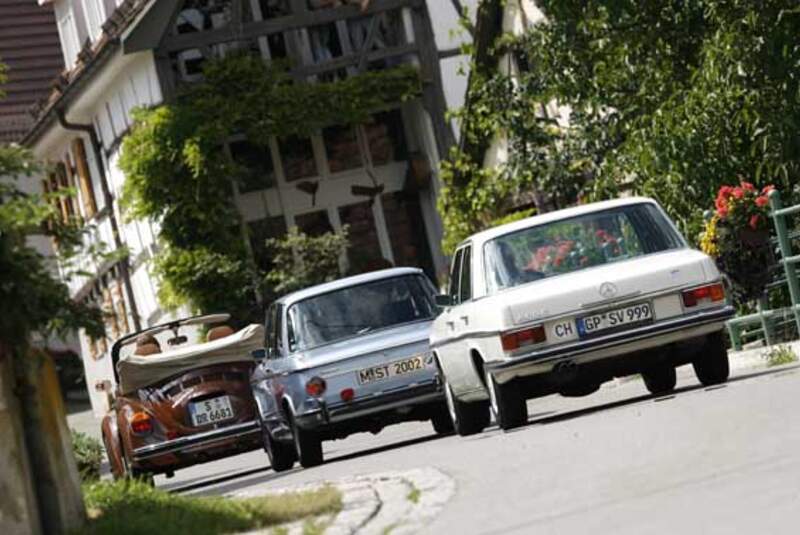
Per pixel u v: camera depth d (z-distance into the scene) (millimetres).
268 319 31500
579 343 23047
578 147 44844
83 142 67188
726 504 13281
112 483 22219
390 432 35594
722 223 29547
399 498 17734
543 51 39062
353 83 58750
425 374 29094
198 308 57000
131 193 57344
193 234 57281
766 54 32281
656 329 23109
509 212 52625
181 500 19891
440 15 60219
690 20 36438
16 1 83375
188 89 57438
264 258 60094
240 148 60344
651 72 37094
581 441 19672
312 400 28859
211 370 32250
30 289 16500
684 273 23375
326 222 61188
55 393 18031
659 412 20922
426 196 61500
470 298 24844
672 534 12445
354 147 61656
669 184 33750
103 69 59844
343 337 29688
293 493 19516
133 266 63281
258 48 59344
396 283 30469
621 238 24234
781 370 23750
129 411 31984
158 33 57281
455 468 19938
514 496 16297
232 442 32031
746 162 33594
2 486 16797
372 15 59906
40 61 82375
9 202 16422
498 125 45688
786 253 28625
